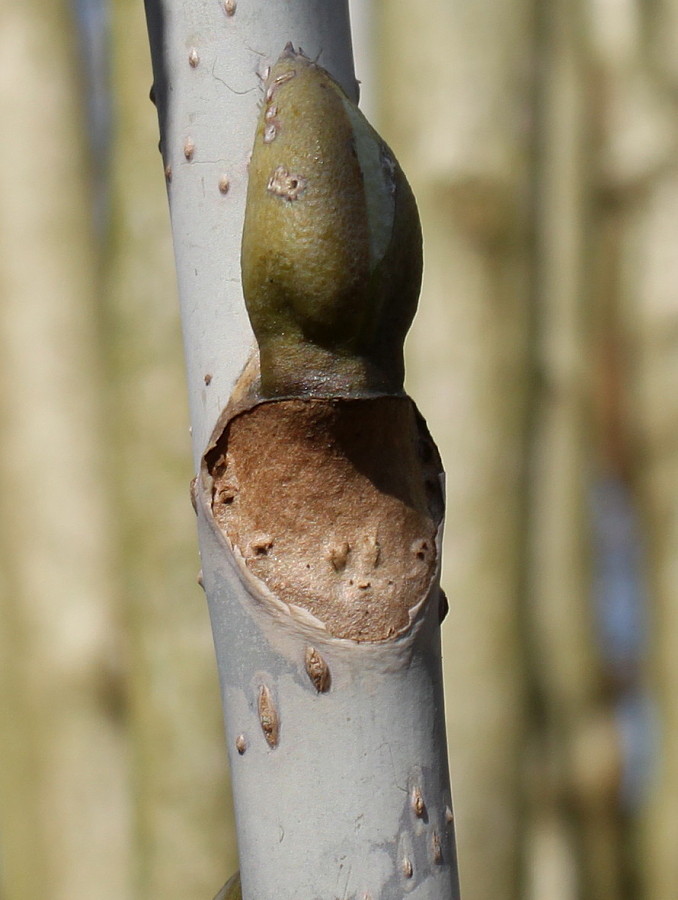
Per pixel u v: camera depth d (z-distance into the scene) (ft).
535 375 1.32
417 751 0.51
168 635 1.22
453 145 1.29
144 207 1.23
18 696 1.35
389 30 1.31
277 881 0.51
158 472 1.22
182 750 1.22
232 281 0.52
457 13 1.29
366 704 0.51
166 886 1.22
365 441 0.51
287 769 0.51
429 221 1.29
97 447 1.34
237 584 0.51
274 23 0.52
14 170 1.35
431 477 0.52
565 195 1.35
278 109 0.51
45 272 1.35
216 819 1.22
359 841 0.51
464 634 1.28
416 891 0.51
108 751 1.32
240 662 0.51
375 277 0.50
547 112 1.33
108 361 1.32
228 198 0.52
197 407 0.52
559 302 1.35
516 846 1.31
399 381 0.51
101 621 1.33
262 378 0.51
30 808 1.34
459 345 1.28
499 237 1.29
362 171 0.50
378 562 0.51
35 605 1.33
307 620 0.51
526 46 1.31
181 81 0.53
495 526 1.29
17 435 1.34
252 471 0.51
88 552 1.33
